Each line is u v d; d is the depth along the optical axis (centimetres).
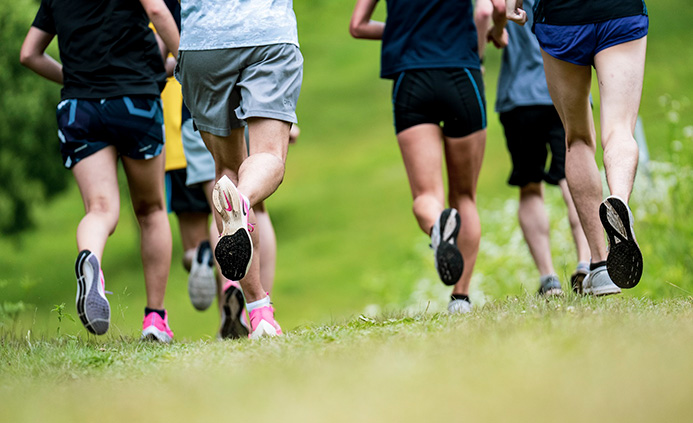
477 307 1395
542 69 1995
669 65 9400
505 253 3253
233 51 1308
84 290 1446
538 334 915
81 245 1500
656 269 2466
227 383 826
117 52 1611
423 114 1697
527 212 2028
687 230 2527
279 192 8488
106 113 1594
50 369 1116
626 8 1321
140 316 4512
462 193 1755
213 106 1352
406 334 1053
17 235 5297
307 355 965
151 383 912
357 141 9756
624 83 1310
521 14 1511
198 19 1333
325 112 10744
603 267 1467
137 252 7581
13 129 4753
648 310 1165
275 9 1332
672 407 571
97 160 1593
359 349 953
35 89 4666
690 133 2716
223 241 1175
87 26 1608
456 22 1692
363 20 1897
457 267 1541
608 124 1310
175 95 2041
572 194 1491
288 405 678
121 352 1317
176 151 2048
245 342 1230
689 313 1098
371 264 6250
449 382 707
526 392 640
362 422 597
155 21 1588
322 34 13575
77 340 1494
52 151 4906
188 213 2127
